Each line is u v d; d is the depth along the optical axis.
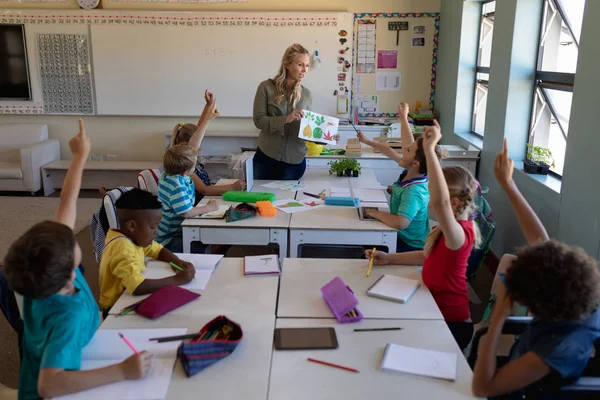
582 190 2.77
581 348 1.37
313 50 6.25
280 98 3.79
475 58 5.24
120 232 2.11
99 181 6.39
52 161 6.41
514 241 3.69
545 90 3.75
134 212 2.06
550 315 1.31
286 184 3.77
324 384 1.48
